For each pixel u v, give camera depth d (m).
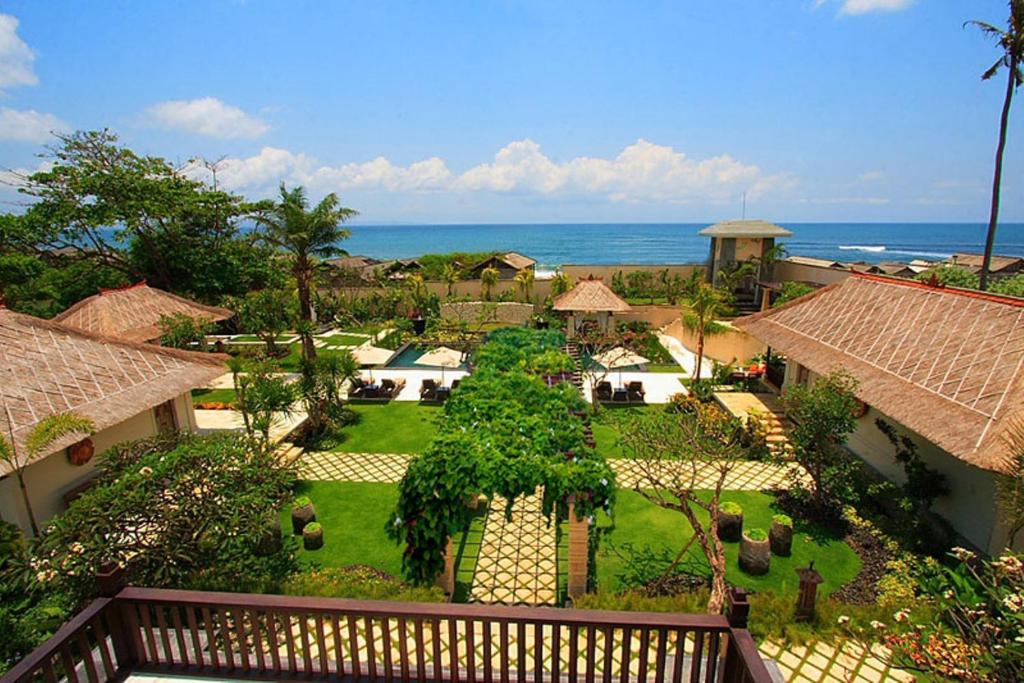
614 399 21.50
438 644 5.03
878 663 7.52
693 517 9.34
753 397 20.39
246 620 7.65
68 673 4.70
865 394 13.16
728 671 4.67
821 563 11.20
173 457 8.68
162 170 33.56
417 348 31.80
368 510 13.49
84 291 33.16
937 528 11.66
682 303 38.69
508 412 11.59
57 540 7.30
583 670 7.12
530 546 11.93
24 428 11.09
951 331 13.18
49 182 29.86
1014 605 5.09
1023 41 19.73
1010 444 9.30
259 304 31.56
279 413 19.11
